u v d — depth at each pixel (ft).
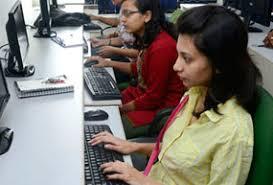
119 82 8.04
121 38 8.97
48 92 4.70
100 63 7.69
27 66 5.61
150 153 4.60
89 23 10.21
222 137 3.21
